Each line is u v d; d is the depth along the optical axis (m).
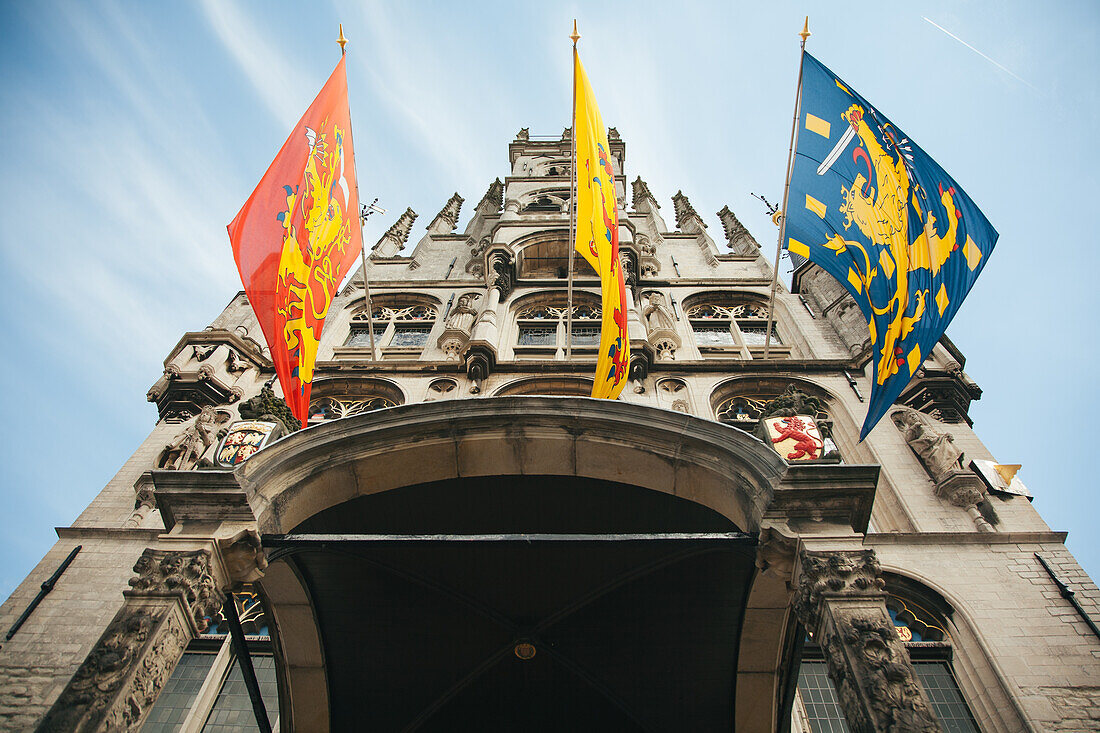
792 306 20.86
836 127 12.35
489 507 9.60
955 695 9.27
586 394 16.14
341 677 9.96
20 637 9.31
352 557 9.66
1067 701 8.62
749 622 9.51
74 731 5.64
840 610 6.56
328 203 12.00
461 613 10.16
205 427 13.62
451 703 10.48
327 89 12.74
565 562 9.80
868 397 15.44
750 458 8.05
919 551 10.79
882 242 10.91
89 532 11.02
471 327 19.59
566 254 24.14
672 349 17.64
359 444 8.86
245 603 11.01
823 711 9.65
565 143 38.44
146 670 6.20
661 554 9.60
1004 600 9.95
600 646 10.20
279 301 10.08
